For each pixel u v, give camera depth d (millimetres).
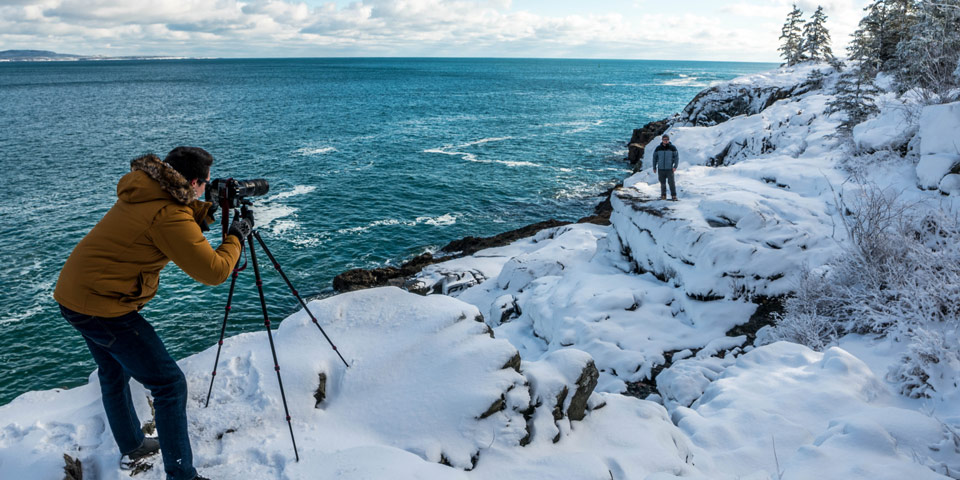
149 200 2645
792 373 6102
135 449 3219
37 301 19562
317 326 4258
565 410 4410
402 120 71688
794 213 12328
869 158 15203
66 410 3668
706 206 12656
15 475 3018
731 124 30312
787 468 3752
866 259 9336
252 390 3926
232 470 3289
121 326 2797
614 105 92812
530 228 24594
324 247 24906
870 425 4027
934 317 7379
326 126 65750
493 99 104750
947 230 9320
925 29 19469
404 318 4699
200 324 18391
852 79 32812
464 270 19109
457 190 34938
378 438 3770
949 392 5297
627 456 4039
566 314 10781
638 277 12508
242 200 3303
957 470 3689
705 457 4523
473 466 3693
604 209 28812
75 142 53938
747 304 10438
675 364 8352
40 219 28766
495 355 4316
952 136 12484
